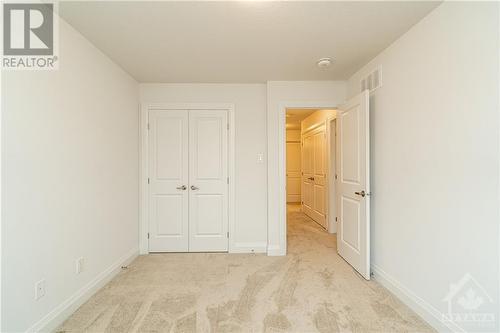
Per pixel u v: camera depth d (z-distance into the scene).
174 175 3.38
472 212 1.50
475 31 1.47
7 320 1.41
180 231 3.39
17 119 1.48
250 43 2.27
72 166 1.96
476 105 1.47
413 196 1.99
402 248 2.12
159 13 1.81
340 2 1.69
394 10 1.78
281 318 1.87
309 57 2.56
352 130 2.80
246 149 3.40
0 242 1.37
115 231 2.66
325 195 4.61
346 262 2.98
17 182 1.47
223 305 2.05
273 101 3.25
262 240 3.40
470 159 1.51
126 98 2.96
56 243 1.78
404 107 2.10
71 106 1.96
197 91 3.38
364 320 1.84
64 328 1.76
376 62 2.52
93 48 2.27
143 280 2.52
